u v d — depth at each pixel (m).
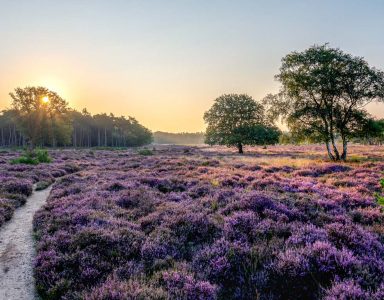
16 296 5.18
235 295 4.61
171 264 5.73
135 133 158.75
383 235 6.84
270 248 6.06
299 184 13.30
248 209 8.60
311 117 28.64
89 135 136.25
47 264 5.77
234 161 29.08
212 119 57.06
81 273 5.39
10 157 36.72
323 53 27.20
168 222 7.92
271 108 31.05
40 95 66.69
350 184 13.62
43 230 7.95
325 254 5.32
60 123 74.25
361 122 26.89
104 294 4.39
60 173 22.45
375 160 26.59
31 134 67.12
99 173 20.42
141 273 5.21
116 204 10.62
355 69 26.61
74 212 9.38
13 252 7.14
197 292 4.45
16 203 11.87
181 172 19.34
